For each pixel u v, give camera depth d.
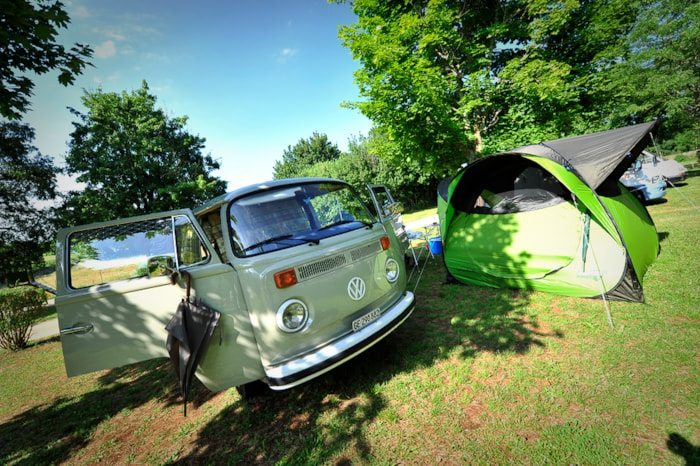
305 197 3.42
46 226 14.62
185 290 2.57
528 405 2.48
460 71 11.43
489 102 10.06
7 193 14.00
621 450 1.98
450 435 2.32
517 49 12.09
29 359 6.68
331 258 2.91
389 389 2.97
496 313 4.24
